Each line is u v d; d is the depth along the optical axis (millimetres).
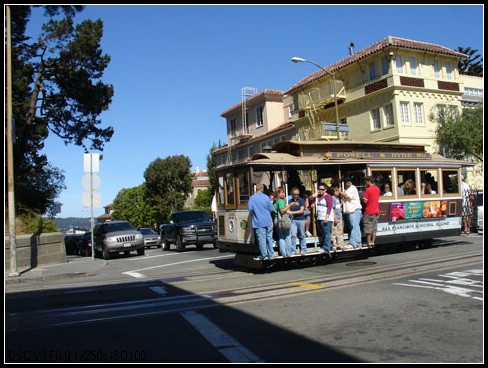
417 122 29875
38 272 14219
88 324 6895
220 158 53219
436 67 31328
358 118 31984
